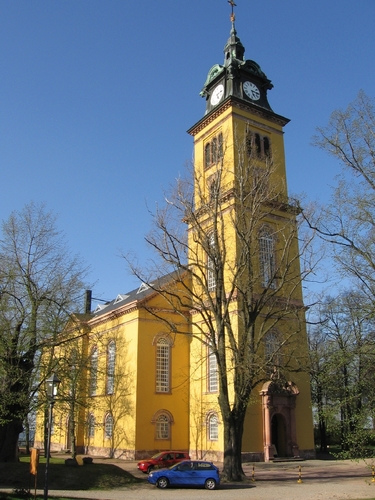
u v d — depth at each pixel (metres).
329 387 21.02
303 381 41.66
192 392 43.47
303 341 39.00
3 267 29.81
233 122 46.28
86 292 33.88
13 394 27.48
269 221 43.38
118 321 46.53
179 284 45.81
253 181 35.03
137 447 40.78
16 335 29.11
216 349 30.02
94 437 48.09
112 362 46.53
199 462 27.03
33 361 29.97
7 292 29.22
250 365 28.92
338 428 20.16
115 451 43.25
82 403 33.22
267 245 42.91
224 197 40.53
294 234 35.66
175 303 44.81
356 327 20.97
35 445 59.91
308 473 31.84
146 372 42.81
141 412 41.66
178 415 43.25
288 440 39.16
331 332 47.16
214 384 41.16
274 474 31.30
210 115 48.62
